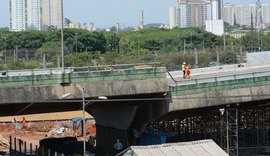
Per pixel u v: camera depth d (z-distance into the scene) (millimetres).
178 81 73188
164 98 72438
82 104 69250
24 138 104625
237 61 155875
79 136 103812
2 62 143625
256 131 82625
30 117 122625
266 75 75562
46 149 73438
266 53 110188
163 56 153375
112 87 70250
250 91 74938
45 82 67562
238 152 76500
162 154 52312
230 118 76688
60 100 67875
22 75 67062
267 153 78125
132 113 77750
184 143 55125
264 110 83062
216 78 73688
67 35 191875
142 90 71250
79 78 68750
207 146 55094
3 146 96000
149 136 78750
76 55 153500
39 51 166125
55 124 114688
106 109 82938
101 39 198250
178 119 82562
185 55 153000
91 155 71625
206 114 79312
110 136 84625
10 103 66625
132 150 52969
